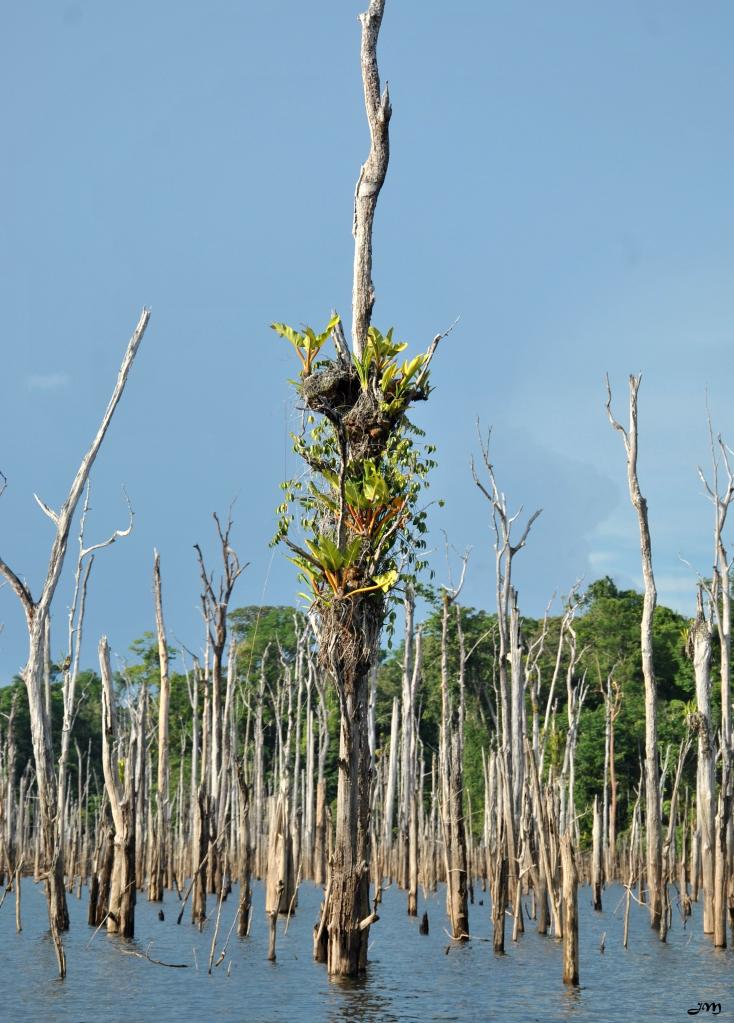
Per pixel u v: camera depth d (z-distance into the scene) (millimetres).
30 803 86812
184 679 92875
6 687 92938
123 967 31812
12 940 36719
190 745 91688
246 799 39562
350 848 27984
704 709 39469
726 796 36375
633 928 43688
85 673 104938
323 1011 26094
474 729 83750
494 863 36375
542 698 92125
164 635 49781
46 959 33000
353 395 28250
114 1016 25609
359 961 28359
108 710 37125
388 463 28000
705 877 38938
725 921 36156
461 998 28062
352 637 27328
